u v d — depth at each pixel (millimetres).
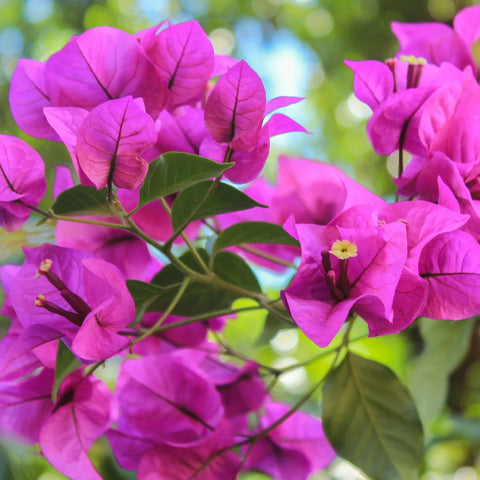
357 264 594
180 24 627
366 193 608
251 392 674
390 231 589
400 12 2131
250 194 681
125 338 598
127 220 616
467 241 595
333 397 635
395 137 640
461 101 625
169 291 642
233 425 675
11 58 2369
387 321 594
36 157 602
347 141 2160
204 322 677
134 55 623
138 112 582
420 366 717
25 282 613
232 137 611
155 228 654
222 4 2479
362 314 598
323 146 2195
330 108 2223
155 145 634
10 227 611
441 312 605
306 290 600
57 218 613
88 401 632
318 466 689
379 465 625
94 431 630
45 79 624
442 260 602
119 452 648
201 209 613
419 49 696
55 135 642
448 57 695
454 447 1014
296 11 2367
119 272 597
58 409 625
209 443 644
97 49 618
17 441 618
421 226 601
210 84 661
